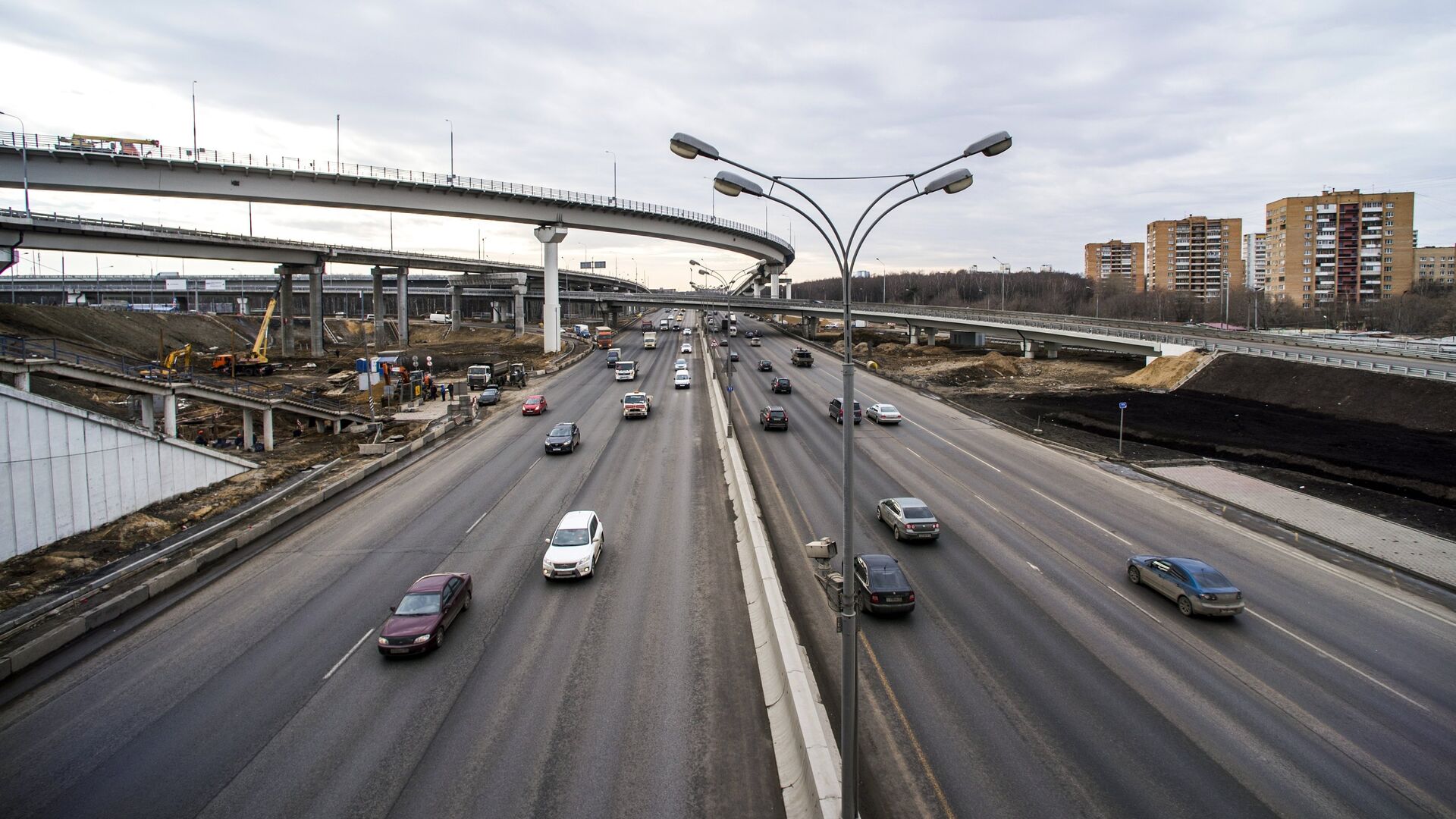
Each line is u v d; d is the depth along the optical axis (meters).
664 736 14.27
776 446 41.72
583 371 79.12
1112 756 13.73
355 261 113.12
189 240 88.25
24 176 59.28
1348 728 14.67
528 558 24.33
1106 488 32.66
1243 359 58.78
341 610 20.31
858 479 34.34
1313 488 32.12
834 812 11.59
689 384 65.50
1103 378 69.19
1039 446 41.56
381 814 12.16
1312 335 84.00
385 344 126.06
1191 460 37.56
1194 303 144.38
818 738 13.27
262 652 17.92
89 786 13.03
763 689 15.94
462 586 19.98
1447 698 15.77
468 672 16.81
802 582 22.33
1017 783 12.91
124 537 27.55
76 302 165.38
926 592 21.44
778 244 138.50
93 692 16.17
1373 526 26.94
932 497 31.41
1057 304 171.88
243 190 68.75
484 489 33.19
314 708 15.38
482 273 142.75
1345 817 12.12
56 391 44.56
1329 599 20.86
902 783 12.90
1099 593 21.34
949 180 12.79
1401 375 46.91
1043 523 27.77
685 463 37.56
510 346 119.56
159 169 64.81
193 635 18.92
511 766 13.37
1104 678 16.55
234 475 36.62
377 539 26.45
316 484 34.03
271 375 79.25
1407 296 127.38
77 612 20.12
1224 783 12.97
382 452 40.28
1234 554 24.41
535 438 44.78
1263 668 17.02
